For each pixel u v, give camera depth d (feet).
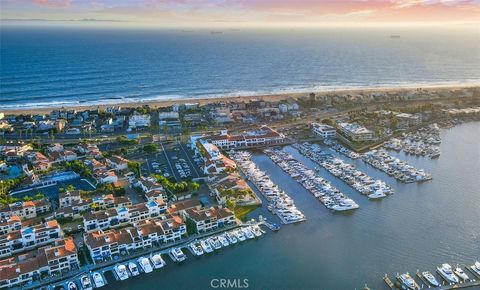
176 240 645.51
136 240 618.03
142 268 575.38
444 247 630.74
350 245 638.53
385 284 550.77
